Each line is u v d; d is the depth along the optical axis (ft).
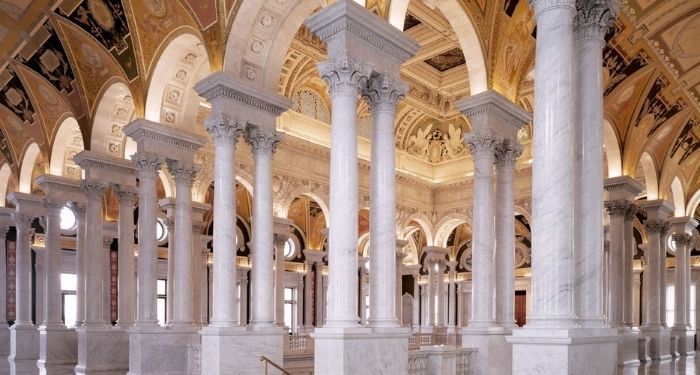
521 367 26.53
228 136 45.52
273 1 46.55
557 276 26.73
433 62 90.53
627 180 71.82
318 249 128.67
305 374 59.82
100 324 62.75
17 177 82.94
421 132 112.47
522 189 100.01
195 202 81.51
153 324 53.52
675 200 94.94
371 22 37.60
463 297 138.31
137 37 55.21
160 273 108.06
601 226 29.94
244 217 118.32
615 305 71.77
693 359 81.76
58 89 66.74
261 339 44.16
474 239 47.62
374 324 36.70
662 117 75.46
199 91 47.03
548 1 28.32
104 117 64.23
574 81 30.78
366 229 128.36
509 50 50.62
